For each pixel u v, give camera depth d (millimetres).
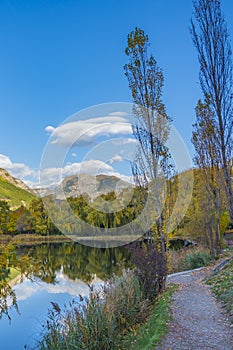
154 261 8562
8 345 7250
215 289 8539
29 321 8898
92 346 5508
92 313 6078
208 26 6418
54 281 14867
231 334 5496
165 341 5273
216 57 6375
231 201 6336
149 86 9406
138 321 6879
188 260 13898
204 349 4914
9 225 36125
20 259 22828
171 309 7066
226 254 13969
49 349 5816
